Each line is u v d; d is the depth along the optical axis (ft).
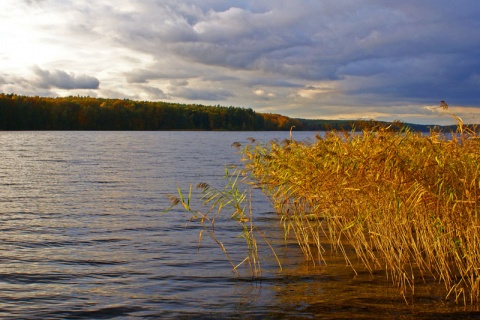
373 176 27.89
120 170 105.70
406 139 30.68
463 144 27.50
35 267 31.30
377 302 24.88
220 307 24.34
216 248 36.60
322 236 39.93
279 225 45.29
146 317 23.15
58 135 355.97
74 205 57.98
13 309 24.00
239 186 76.23
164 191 71.61
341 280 28.40
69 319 22.91
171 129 543.39
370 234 32.78
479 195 24.45
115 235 41.32
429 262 29.48
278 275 29.43
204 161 134.41
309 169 31.76
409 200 26.35
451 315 23.17
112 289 27.02
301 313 23.54
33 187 75.15
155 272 30.22
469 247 25.18
